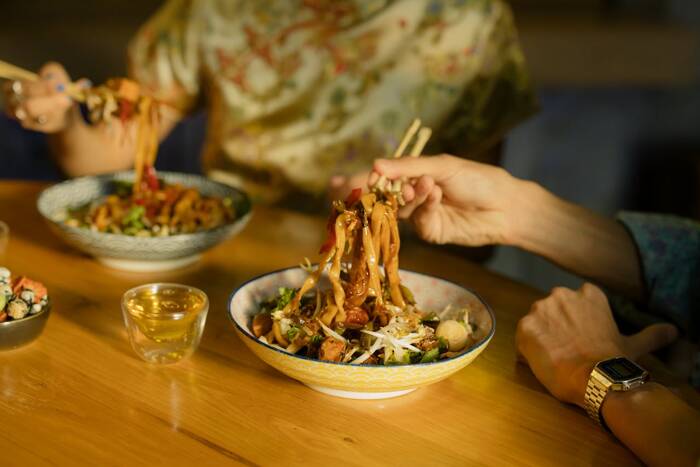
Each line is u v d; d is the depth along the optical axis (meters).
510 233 1.02
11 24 2.26
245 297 0.86
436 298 0.89
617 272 1.04
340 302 0.81
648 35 2.52
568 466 0.74
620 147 2.71
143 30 1.47
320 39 1.41
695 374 1.02
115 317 0.91
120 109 1.11
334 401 0.80
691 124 2.69
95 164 1.35
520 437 0.77
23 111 1.22
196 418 0.76
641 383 0.77
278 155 1.42
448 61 1.39
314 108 1.41
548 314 0.87
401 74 1.39
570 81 2.52
